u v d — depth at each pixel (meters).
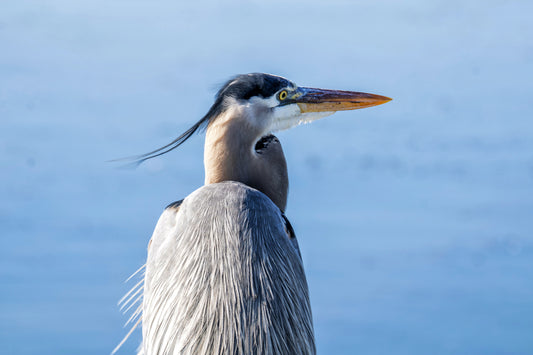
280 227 6.34
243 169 7.18
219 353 5.62
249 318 5.72
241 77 7.41
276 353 5.71
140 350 7.05
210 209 6.25
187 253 6.07
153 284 6.26
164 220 6.82
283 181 7.70
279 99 7.73
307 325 6.27
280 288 5.94
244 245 5.99
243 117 7.19
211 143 7.17
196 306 5.80
